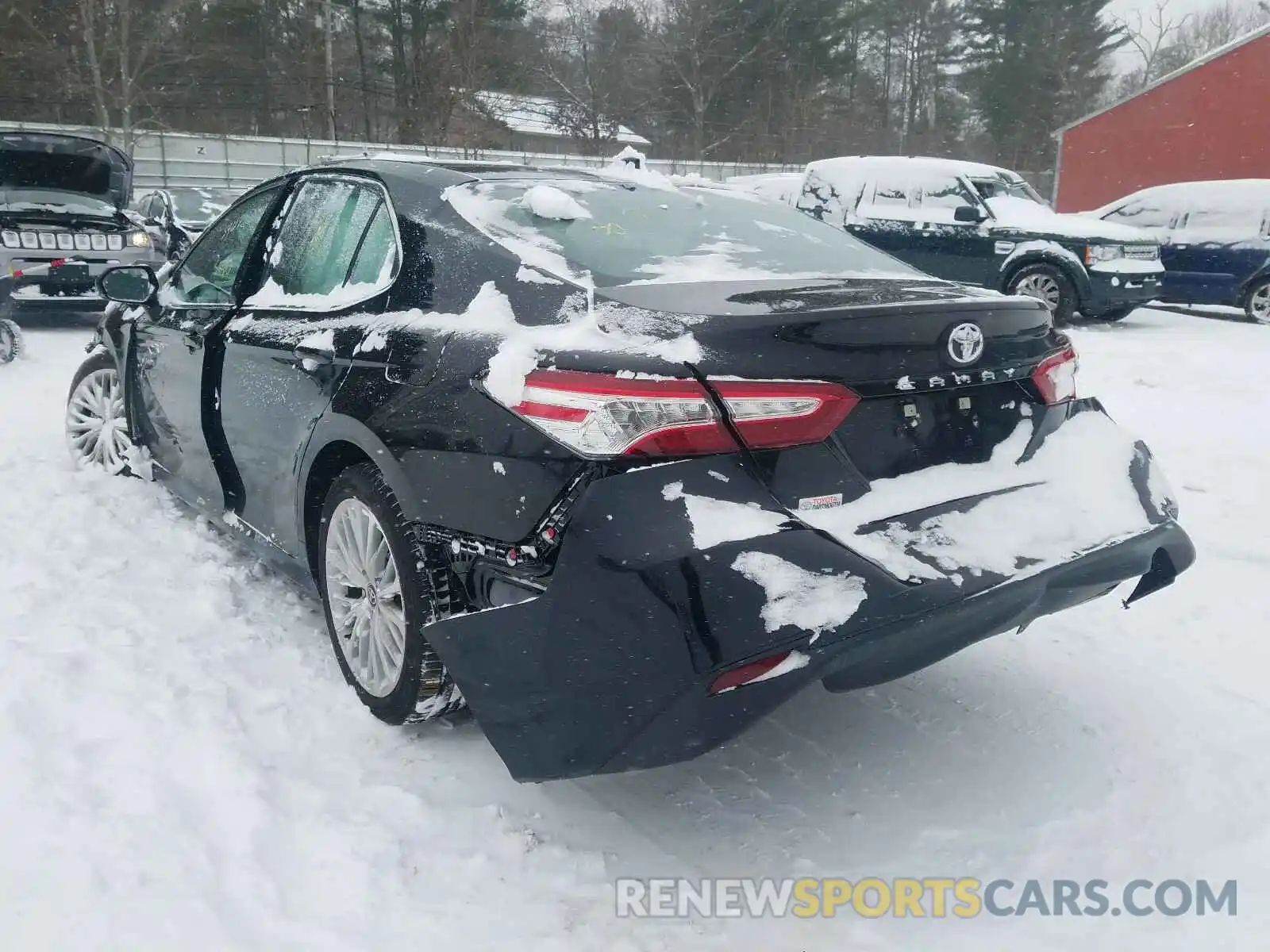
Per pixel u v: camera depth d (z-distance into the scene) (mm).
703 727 1993
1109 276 10992
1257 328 11602
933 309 2312
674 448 2037
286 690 2928
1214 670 3225
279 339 3080
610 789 2551
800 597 2014
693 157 38406
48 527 4027
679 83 39188
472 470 2240
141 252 9750
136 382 4270
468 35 33188
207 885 2109
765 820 2447
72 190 10727
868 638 2057
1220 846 2369
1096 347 10008
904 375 2264
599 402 2055
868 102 46531
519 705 2127
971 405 2447
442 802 2453
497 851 2297
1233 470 5406
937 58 47031
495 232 2658
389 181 3012
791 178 13266
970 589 2178
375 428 2512
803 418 2119
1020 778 2629
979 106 48375
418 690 2543
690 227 2988
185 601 3432
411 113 33969
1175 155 24203
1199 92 23562
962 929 2115
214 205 13609
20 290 9172
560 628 2055
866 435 2238
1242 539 4367
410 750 2664
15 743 2508
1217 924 2125
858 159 12609
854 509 2176
